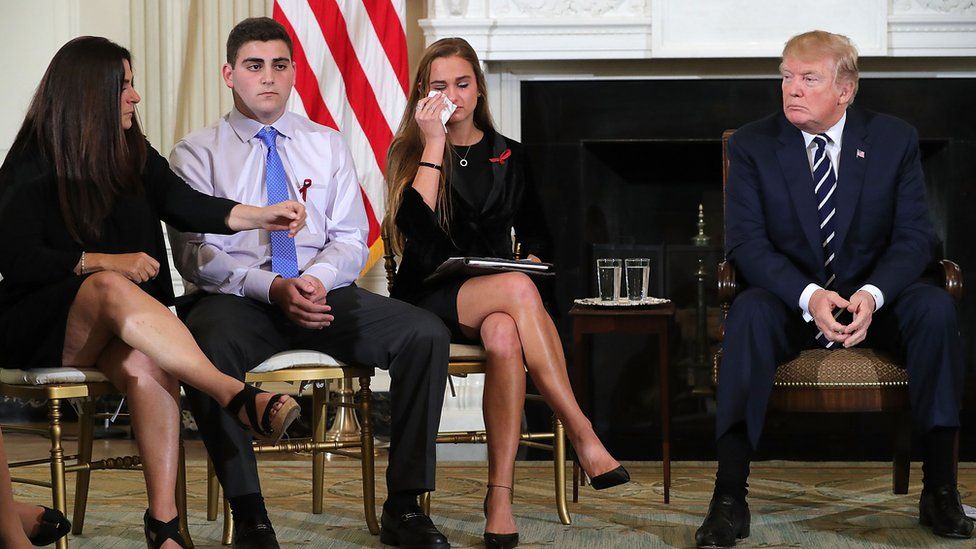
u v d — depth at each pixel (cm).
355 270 480
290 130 493
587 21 745
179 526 414
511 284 452
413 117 511
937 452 450
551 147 791
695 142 784
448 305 469
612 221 813
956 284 465
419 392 434
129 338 393
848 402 452
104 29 782
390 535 438
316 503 506
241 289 450
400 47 748
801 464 624
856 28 733
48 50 788
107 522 491
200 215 439
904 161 486
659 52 743
